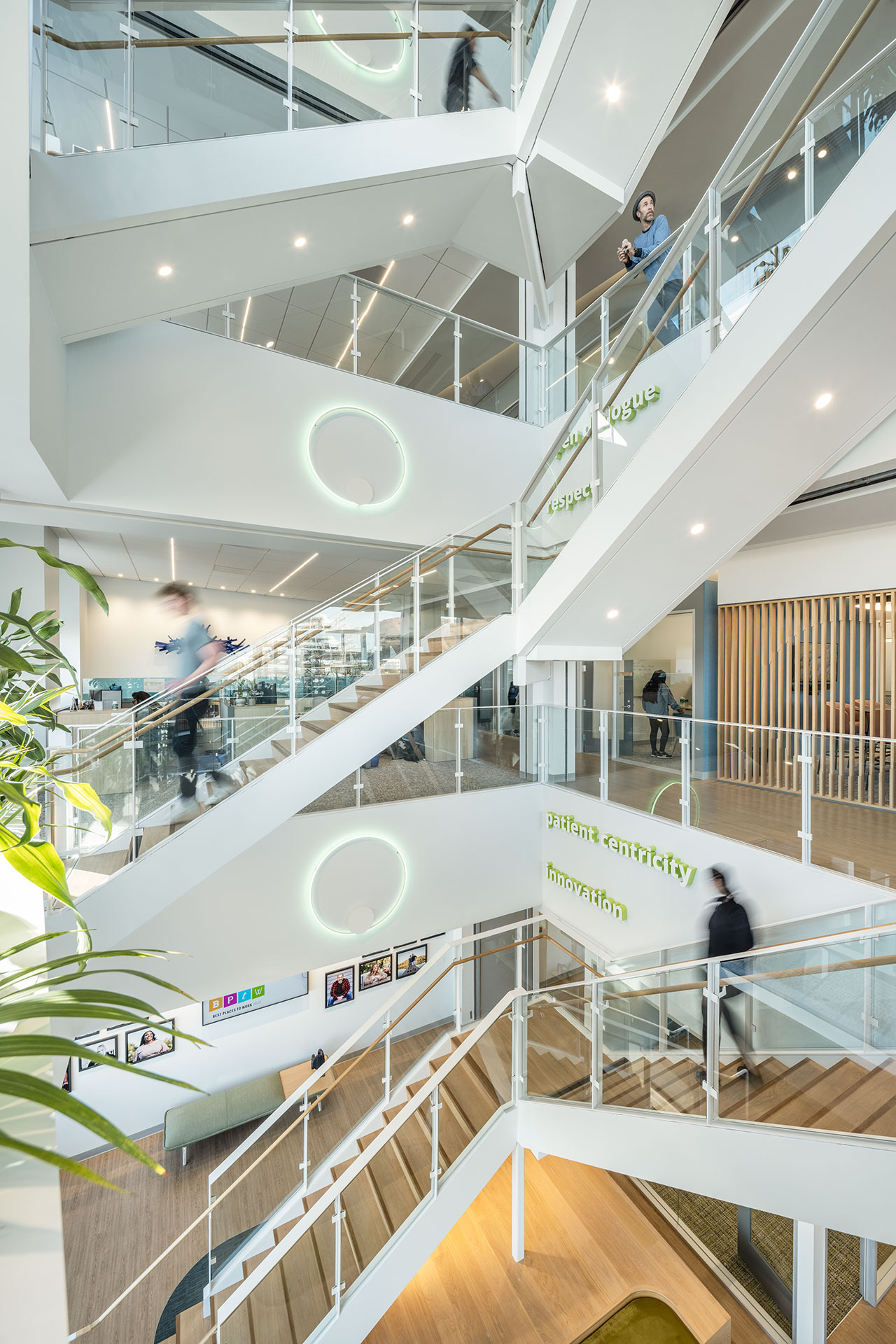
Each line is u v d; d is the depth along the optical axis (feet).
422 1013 28.66
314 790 13.53
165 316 15.37
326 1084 24.11
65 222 11.13
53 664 7.31
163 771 12.78
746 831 14.96
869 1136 9.06
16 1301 3.12
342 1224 11.78
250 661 13.89
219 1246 18.17
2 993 3.20
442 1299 13.88
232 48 12.98
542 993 14.30
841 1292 15.06
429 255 24.71
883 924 9.50
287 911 17.20
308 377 18.24
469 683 15.26
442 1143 12.92
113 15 11.69
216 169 12.46
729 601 25.31
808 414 11.77
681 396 11.75
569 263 21.76
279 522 17.69
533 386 24.00
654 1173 11.38
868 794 14.84
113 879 12.16
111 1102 22.61
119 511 15.61
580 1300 13.87
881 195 8.70
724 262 11.55
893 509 17.83
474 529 16.72
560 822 20.21
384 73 14.92
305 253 15.83
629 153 17.65
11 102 7.96
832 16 9.99
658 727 16.44
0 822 6.34
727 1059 10.59
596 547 13.70
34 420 11.55
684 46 15.01
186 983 15.89
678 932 15.66
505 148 16.57
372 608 15.56
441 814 19.60
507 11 16.81
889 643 19.95
